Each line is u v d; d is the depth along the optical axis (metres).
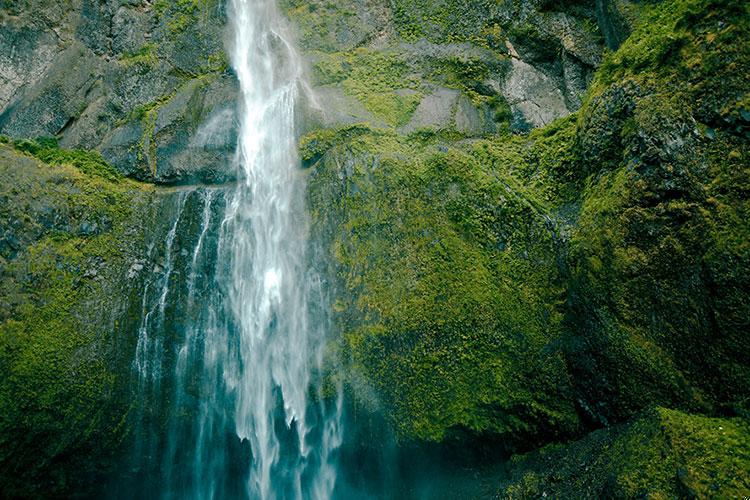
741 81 5.44
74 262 7.67
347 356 7.38
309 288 7.77
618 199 6.17
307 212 8.12
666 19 6.33
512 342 6.92
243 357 8.00
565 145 7.48
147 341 7.82
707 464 4.93
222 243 8.36
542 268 7.00
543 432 6.80
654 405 5.93
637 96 6.22
